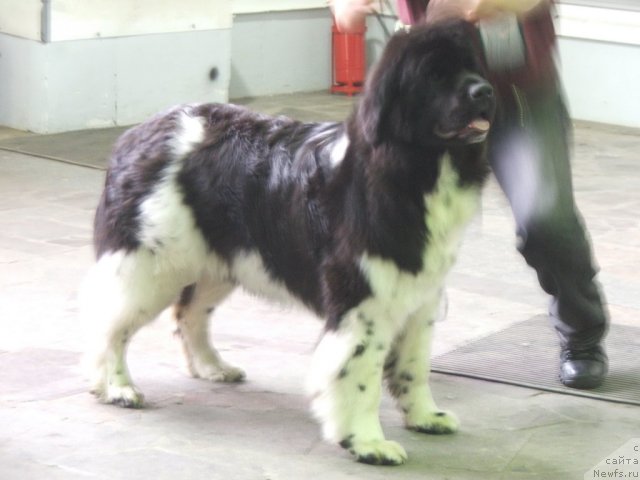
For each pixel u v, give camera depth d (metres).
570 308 6.01
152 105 13.83
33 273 7.92
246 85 15.89
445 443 5.33
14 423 5.43
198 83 14.23
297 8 16.14
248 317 7.20
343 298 4.96
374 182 4.79
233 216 5.41
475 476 4.96
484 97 4.54
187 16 13.88
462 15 4.91
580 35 14.58
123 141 5.78
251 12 15.62
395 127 4.71
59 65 12.83
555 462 5.12
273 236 5.28
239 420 5.56
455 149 4.79
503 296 7.77
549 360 6.54
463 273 8.27
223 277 5.62
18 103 13.13
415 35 4.67
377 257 4.84
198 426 5.46
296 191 5.15
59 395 5.82
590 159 12.38
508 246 8.98
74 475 4.86
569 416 5.71
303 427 5.49
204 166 5.46
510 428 5.54
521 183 5.71
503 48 5.39
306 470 4.96
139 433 5.36
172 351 6.57
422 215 4.82
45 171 11.14
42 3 12.55
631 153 12.78
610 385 6.16
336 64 16.48
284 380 6.15
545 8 5.47
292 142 5.31
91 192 10.38
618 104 14.53
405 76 4.64
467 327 7.12
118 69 13.39
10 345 6.52
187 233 5.50
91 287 5.73
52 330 6.80
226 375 6.11
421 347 5.39
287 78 16.34
